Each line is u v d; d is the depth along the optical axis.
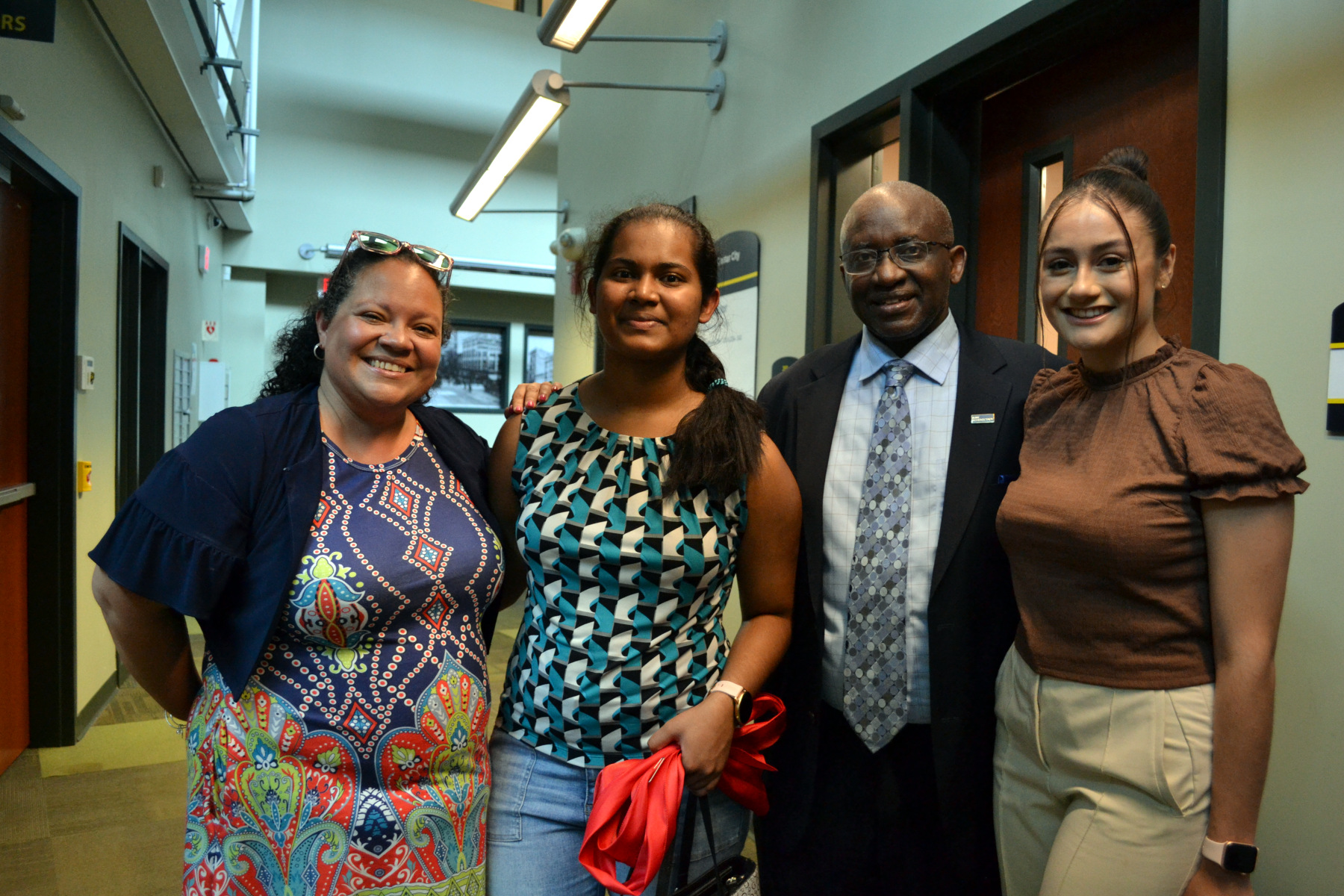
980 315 2.31
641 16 3.98
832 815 1.45
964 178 2.30
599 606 1.13
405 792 1.05
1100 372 1.12
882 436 1.43
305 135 7.95
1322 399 1.35
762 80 2.97
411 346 1.08
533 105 3.41
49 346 3.12
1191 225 1.69
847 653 1.41
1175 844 1.00
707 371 1.27
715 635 1.23
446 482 1.18
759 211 2.98
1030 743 1.15
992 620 1.34
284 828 1.01
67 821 2.56
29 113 2.74
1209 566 0.99
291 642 1.03
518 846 1.16
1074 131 1.99
